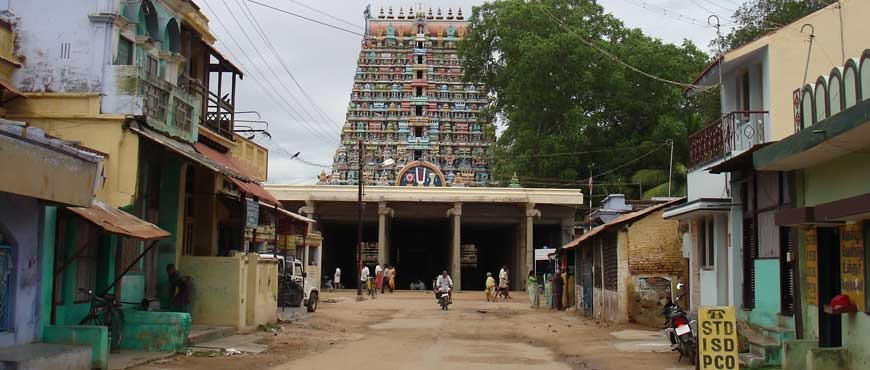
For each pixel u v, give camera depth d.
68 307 13.65
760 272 15.16
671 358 15.32
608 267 25.69
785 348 12.58
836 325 12.51
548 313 32.47
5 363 9.43
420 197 51.53
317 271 46.44
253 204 21.88
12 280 11.08
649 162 56.59
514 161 56.00
